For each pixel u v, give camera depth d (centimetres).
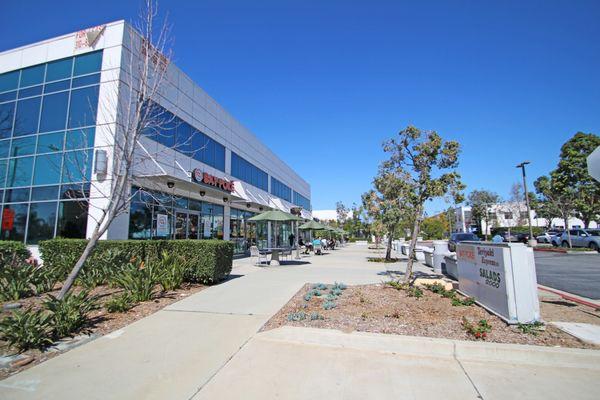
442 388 354
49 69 1455
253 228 2594
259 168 2816
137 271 791
